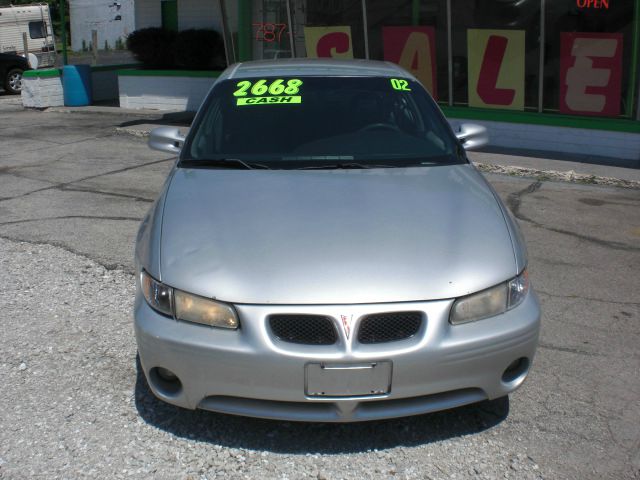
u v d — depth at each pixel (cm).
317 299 282
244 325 282
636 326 439
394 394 284
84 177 838
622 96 917
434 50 1051
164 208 347
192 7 1537
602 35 912
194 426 325
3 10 2388
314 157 399
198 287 290
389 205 342
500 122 998
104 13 3859
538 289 497
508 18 976
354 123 423
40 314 442
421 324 286
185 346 286
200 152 408
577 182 820
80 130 1209
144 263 318
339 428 325
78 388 356
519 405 346
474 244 315
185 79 1410
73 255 550
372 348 280
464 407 343
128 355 391
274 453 307
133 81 1462
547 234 622
